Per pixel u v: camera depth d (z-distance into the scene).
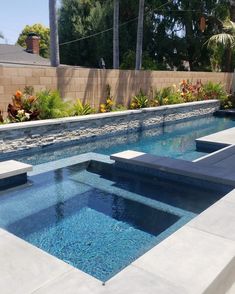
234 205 4.74
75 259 4.24
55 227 5.03
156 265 3.18
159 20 28.91
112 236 4.80
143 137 12.04
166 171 7.00
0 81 9.28
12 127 8.40
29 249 3.53
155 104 14.46
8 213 5.48
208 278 2.99
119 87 13.26
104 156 9.14
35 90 10.23
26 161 8.47
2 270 3.15
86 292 2.81
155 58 30.38
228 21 22.30
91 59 32.91
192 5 27.02
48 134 9.45
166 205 5.89
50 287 2.89
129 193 6.43
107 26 30.16
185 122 15.41
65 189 6.59
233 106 18.67
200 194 6.38
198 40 28.31
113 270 4.02
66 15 32.41
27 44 29.08
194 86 17.27
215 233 3.86
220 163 7.36
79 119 10.24
